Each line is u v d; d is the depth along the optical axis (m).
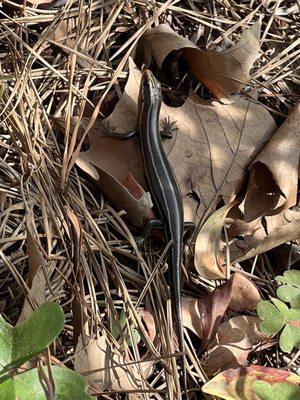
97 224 0.18
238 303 0.18
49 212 0.17
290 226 0.18
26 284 0.15
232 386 0.15
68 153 0.18
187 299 0.17
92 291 0.16
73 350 0.15
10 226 0.17
